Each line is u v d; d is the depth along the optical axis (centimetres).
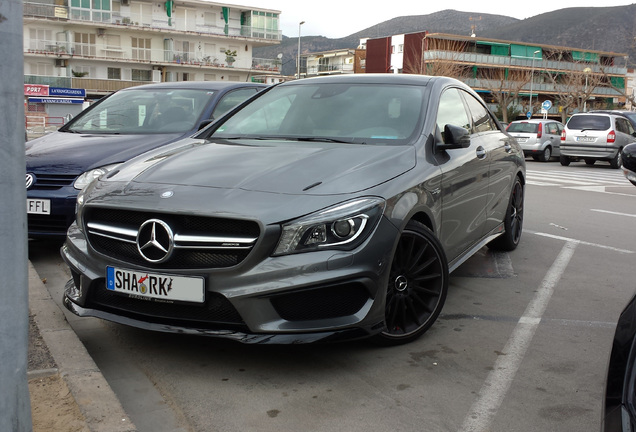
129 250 316
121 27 5603
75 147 550
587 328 398
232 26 6356
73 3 5434
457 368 329
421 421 272
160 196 313
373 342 346
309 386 304
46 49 5425
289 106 440
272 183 317
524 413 282
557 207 947
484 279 514
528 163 2166
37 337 330
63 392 275
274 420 271
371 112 414
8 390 183
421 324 358
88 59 5556
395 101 421
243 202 301
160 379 311
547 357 348
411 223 345
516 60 7400
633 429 156
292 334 297
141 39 5828
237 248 294
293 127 416
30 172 511
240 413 278
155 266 305
